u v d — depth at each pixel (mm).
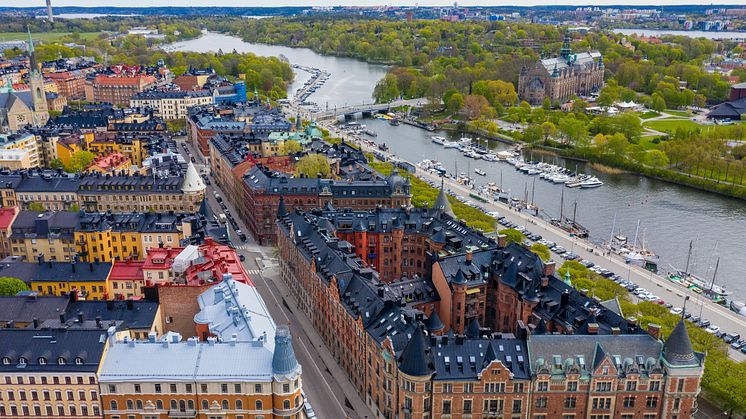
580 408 179250
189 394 169000
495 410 178875
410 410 176750
